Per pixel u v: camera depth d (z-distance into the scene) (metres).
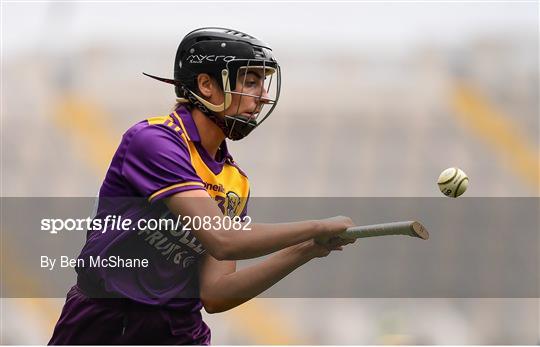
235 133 10.21
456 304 30.66
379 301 28.47
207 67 9.98
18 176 35.12
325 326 27.16
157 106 38.16
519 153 37.34
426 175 36.25
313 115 37.75
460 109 38.47
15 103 37.34
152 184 9.52
